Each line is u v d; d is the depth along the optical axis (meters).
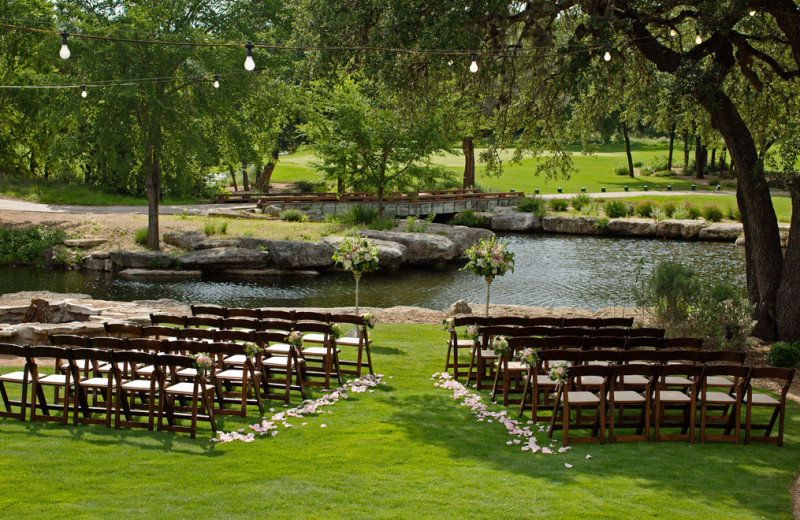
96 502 5.39
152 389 7.14
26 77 30.69
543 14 13.52
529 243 31.58
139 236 25.20
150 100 22.52
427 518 5.24
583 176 56.88
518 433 7.30
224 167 41.22
